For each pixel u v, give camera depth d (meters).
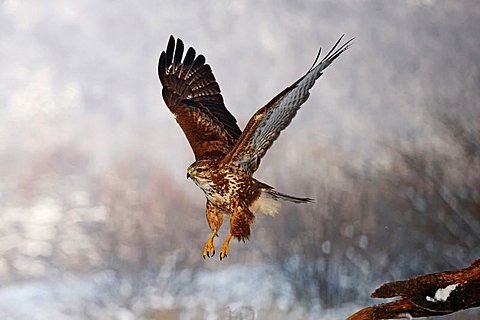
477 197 21.02
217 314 19.05
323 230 21.58
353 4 38.97
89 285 22.33
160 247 24.23
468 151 21.73
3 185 37.47
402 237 21.41
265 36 43.03
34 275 26.75
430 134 23.06
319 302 19.98
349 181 23.28
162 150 38.69
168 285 21.02
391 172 22.48
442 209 21.16
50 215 32.66
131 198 29.77
